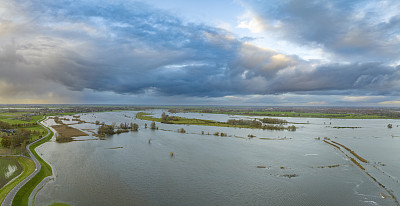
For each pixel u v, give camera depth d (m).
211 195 91.06
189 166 124.81
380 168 124.50
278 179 107.38
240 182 103.50
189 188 96.94
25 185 90.81
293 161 135.50
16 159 127.62
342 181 105.38
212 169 120.25
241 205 83.75
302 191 94.88
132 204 82.56
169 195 90.38
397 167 126.50
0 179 100.25
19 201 79.88
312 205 83.88
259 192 93.81
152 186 98.19
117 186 97.19
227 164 128.88
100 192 91.00
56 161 128.75
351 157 144.75
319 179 107.44
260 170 119.31
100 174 110.19
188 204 83.88
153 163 129.25
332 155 150.12
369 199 88.50
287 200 87.50
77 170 114.69
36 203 79.94
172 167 122.69
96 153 148.62
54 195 86.62
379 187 99.06
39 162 122.19
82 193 89.50
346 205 84.06
